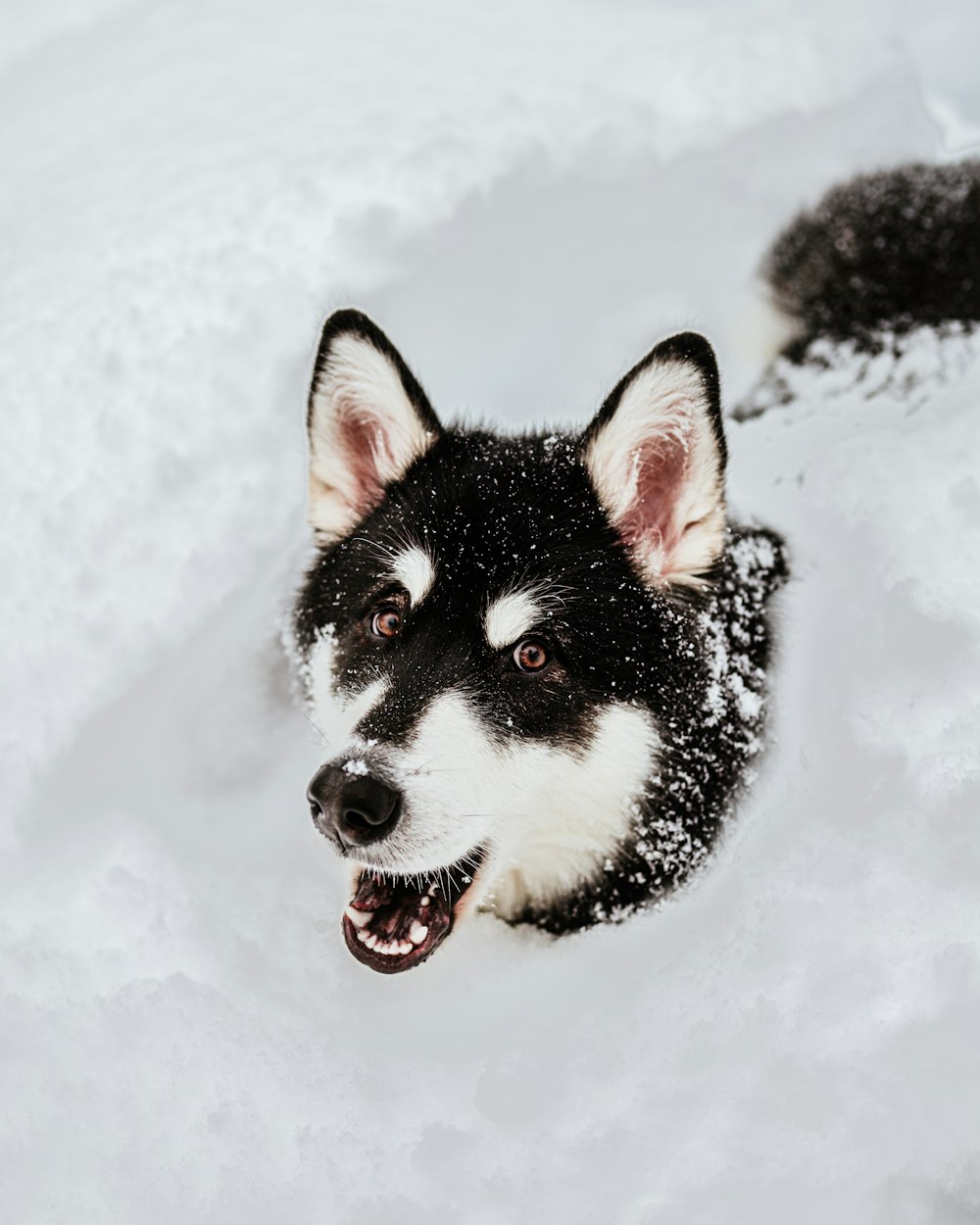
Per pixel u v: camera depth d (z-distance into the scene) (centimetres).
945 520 119
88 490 129
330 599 116
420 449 117
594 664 111
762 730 117
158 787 123
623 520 114
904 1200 103
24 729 122
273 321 136
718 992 108
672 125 154
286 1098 108
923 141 162
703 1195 104
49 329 137
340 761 106
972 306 136
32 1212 106
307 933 115
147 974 113
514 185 147
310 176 144
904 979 107
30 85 182
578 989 112
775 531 124
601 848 114
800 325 141
